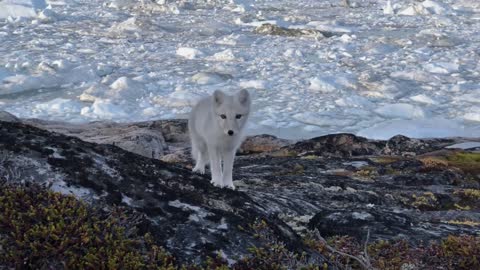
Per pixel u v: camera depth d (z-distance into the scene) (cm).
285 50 11144
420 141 4228
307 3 18900
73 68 9144
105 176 1159
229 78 9012
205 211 1162
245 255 1084
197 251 1066
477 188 3100
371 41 11875
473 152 3941
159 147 3634
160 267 987
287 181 2398
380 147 4172
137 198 1138
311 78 8744
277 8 17600
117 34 12212
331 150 4022
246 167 3062
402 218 1464
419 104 7981
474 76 9519
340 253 1167
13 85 8206
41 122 4509
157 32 12525
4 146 1141
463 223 1772
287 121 7181
